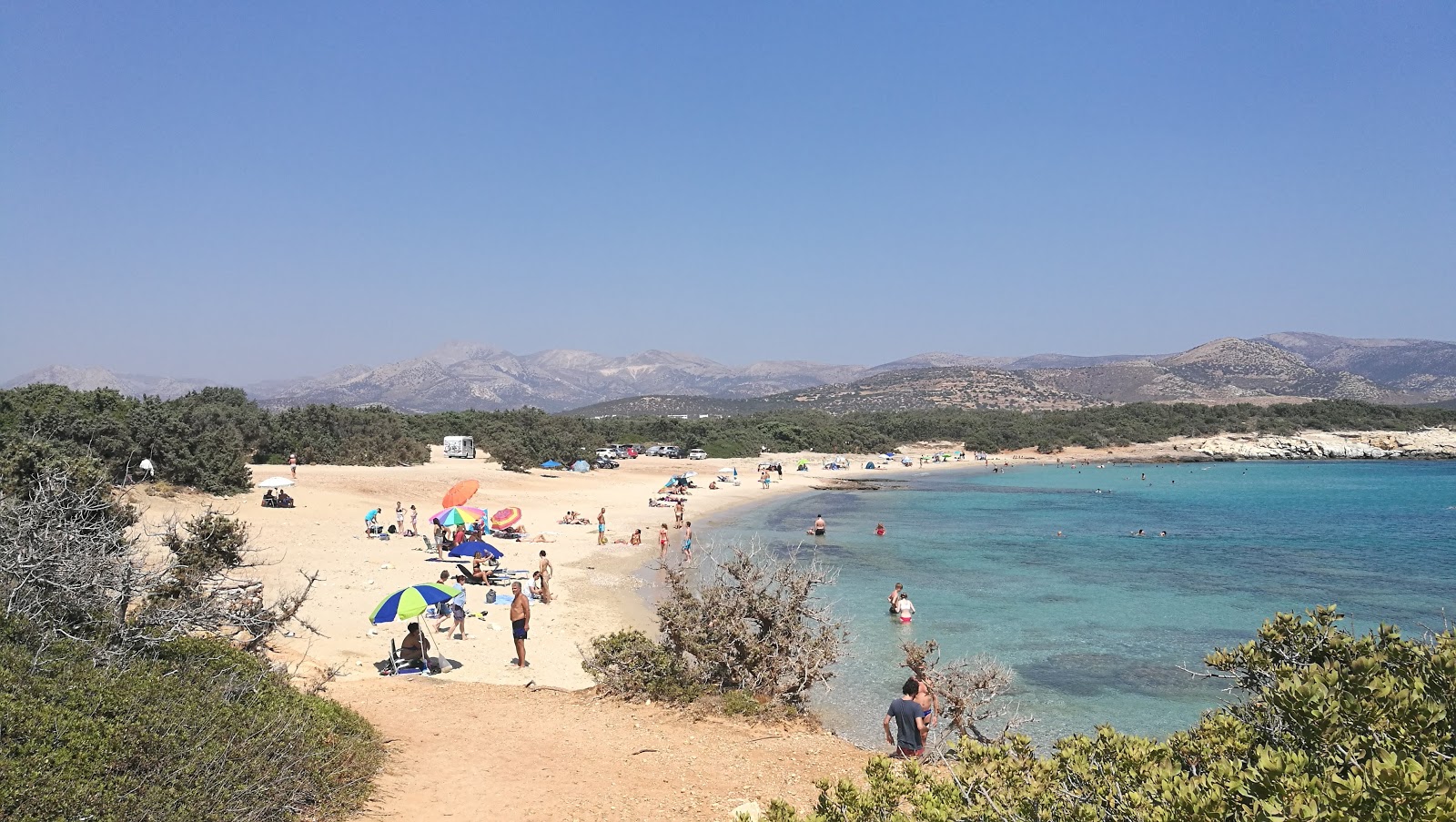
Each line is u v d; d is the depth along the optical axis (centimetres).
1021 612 2480
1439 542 4088
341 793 815
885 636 2169
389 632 1902
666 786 949
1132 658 1988
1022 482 8531
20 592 858
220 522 1392
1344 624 2361
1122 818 479
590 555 3344
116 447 3422
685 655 1516
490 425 8888
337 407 7219
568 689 1479
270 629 1254
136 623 964
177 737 725
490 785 920
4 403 3503
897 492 7206
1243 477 9081
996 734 1472
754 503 6138
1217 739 583
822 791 651
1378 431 13400
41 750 641
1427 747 456
